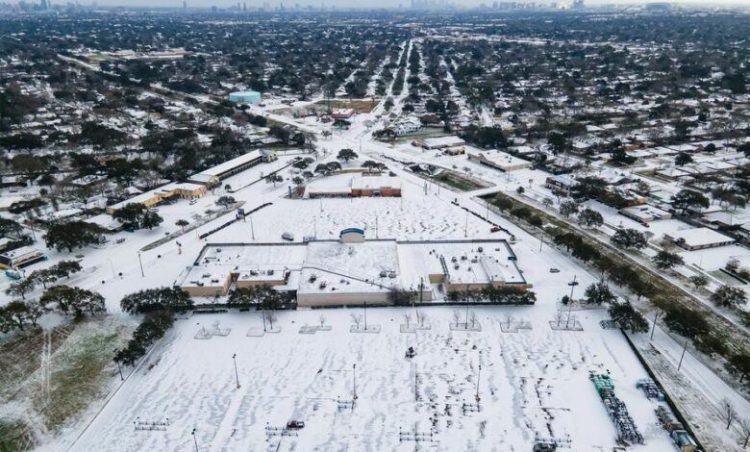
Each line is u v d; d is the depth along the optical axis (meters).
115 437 77.25
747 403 81.31
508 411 81.00
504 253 126.75
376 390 85.94
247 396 84.88
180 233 145.25
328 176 192.75
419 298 109.00
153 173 187.00
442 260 122.00
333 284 111.38
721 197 156.38
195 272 118.44
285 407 82.56
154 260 129.25
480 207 161.50
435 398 83.94
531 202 164.88
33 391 86.31
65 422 80.06
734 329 99.25
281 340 98.56
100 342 98.31
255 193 176.88
